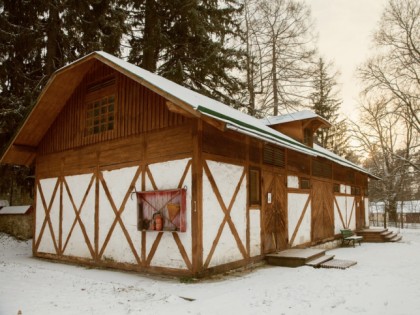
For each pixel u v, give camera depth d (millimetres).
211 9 19750
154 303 6660
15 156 13289
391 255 13242
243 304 6457
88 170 11195
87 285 8164
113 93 10773
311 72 24188
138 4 18422
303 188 13945
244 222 10078
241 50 20859
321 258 10930
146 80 8594
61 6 15773
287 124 16453
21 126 12062
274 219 11656
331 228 16375
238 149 10117
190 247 8398
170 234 8828
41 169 12984
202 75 19250
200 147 8656
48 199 12523
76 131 11773
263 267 10320
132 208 9773
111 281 8484
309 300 6723
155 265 9039
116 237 10078
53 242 12070
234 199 9727
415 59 26203
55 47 16734
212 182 8938
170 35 19094
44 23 16859
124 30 17500
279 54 24250
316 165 15406
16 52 15875
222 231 9164
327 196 16281
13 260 12078
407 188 40094
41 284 8328
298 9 24375
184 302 6730
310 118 15867
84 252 10930
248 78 23766
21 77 16188
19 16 15938
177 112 8367
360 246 16641
